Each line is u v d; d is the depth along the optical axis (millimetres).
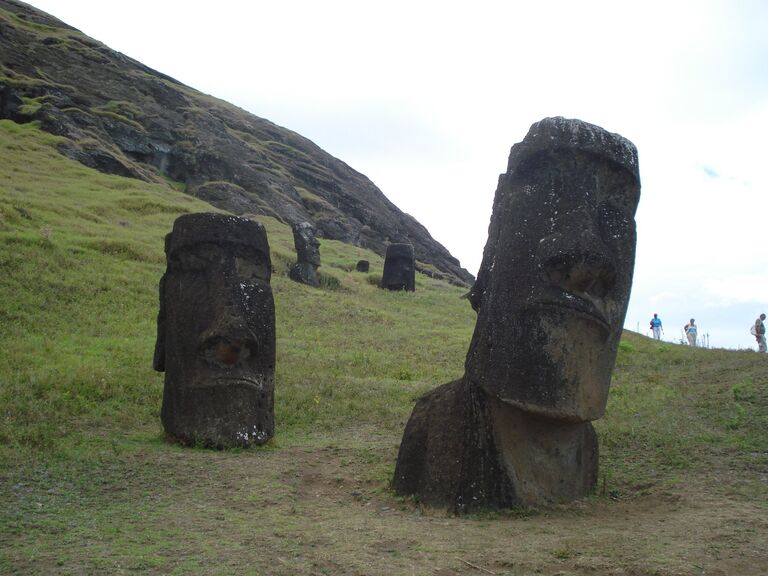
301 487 8438
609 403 12492
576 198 7289
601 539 5766
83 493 7500
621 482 8148
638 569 5004
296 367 16547
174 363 10359
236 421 10180
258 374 10578
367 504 7648
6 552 5414
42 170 38406
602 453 9320
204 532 6164
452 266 75875
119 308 19156
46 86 51750
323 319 23828
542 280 7133
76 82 57250
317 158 80000
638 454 9195
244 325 10234
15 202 28062
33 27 65312
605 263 7027
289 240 42281
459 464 7195
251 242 10812
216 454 9648
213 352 10219
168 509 7027
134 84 62469
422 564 5277
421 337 22391
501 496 7043
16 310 16938
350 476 8828
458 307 31484
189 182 55000
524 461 7230
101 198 35000
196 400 10133
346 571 5121
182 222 10672
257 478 8492
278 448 10375
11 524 6160
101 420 10961
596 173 7426
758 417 10562
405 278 35500
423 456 7656
